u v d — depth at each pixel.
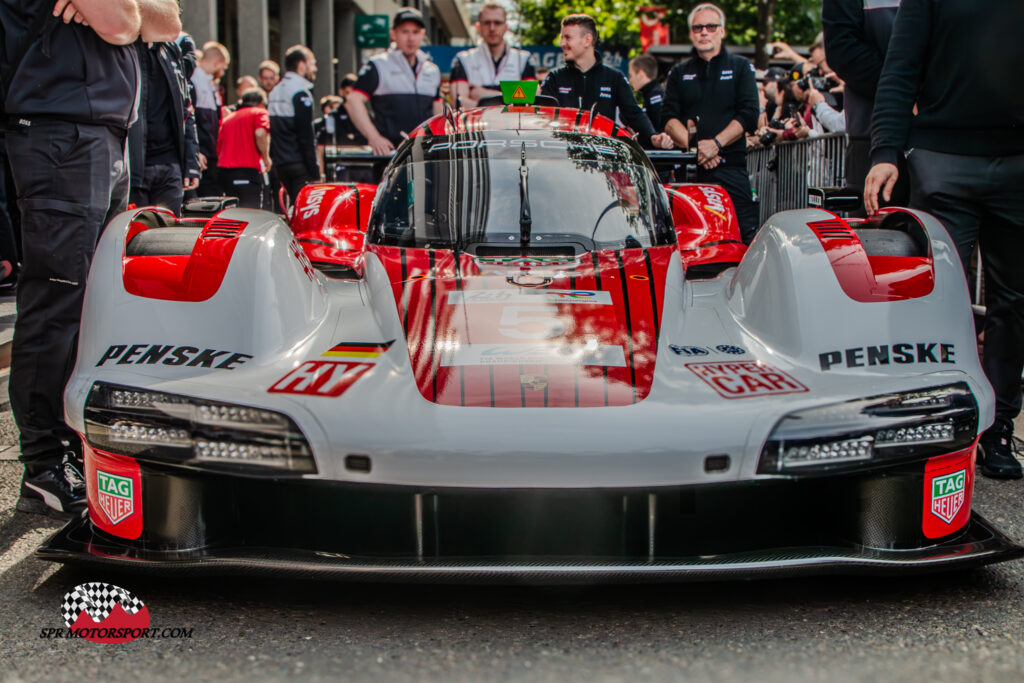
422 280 2.70
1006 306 3.34
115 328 2.38
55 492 2.88
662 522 2.21
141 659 1.96
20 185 2.88
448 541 2.20
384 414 2.13
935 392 2.24
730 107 6.62
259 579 2.41
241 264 2.50
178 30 3.21
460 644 2.04
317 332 2.48
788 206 8.53
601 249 2.96
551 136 3.48
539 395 2.17
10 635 2.09
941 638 2.06
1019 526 2.84
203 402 2.16
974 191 3.30
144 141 3.88
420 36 7.16
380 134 7.31
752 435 2.12
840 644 2.04
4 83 2.83
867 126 4.18
